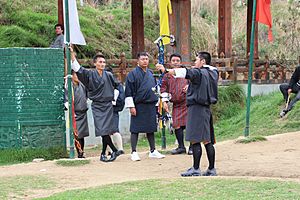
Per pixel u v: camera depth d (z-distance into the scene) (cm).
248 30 3534
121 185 1268
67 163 1655
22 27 3731
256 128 2586
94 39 4019
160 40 1781
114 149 1741
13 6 3897
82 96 1881
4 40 3541
